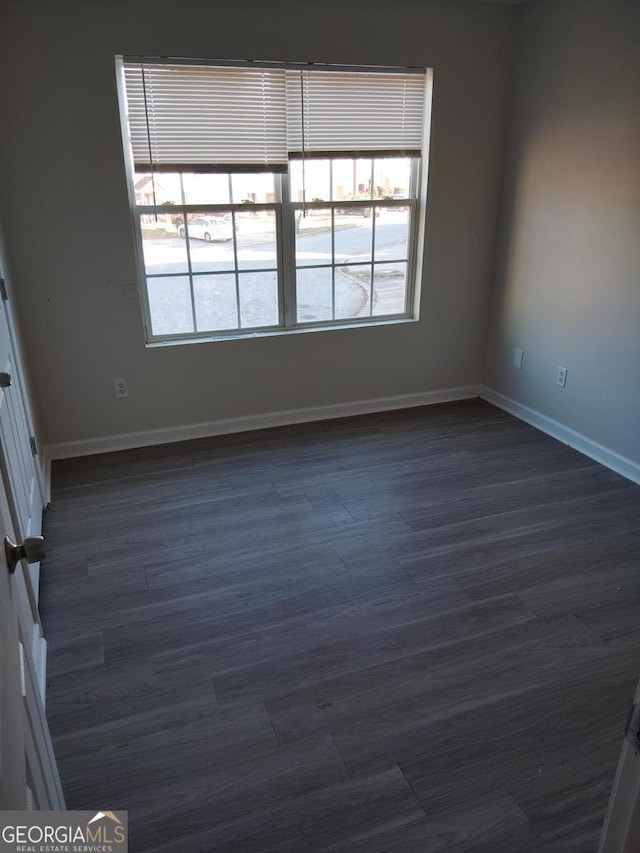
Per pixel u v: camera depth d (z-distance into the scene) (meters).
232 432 3.85
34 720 1.16
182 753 1.76
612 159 3.10
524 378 3.98
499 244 4.04
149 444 3.69
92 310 3.34
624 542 2.71
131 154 3.19
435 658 2.09
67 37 2.88
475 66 3.61
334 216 3.72
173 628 2.23
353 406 4.11
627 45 2.92
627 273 3.11
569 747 1.76
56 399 3.43
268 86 3.29
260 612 2.31
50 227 3.13
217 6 3.04
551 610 2.31
